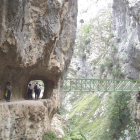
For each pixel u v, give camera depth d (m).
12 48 10.66
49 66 15.62
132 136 36.09
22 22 11.16
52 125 21.53
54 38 13.56
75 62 89.56
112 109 42.62
